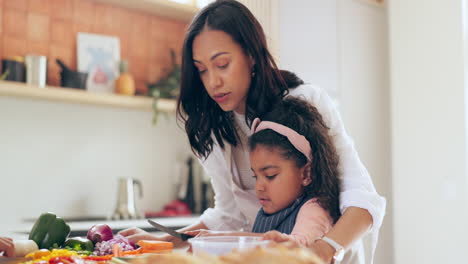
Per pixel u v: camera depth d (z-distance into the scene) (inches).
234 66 45.4
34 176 106.7
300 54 103.0
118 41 116.9
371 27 123.4
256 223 45.7
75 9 112.7
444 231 111.9
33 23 107.4
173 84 119.1
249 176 54.4
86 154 113.7
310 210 41.4
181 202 121.6
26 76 100.8
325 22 110.2
